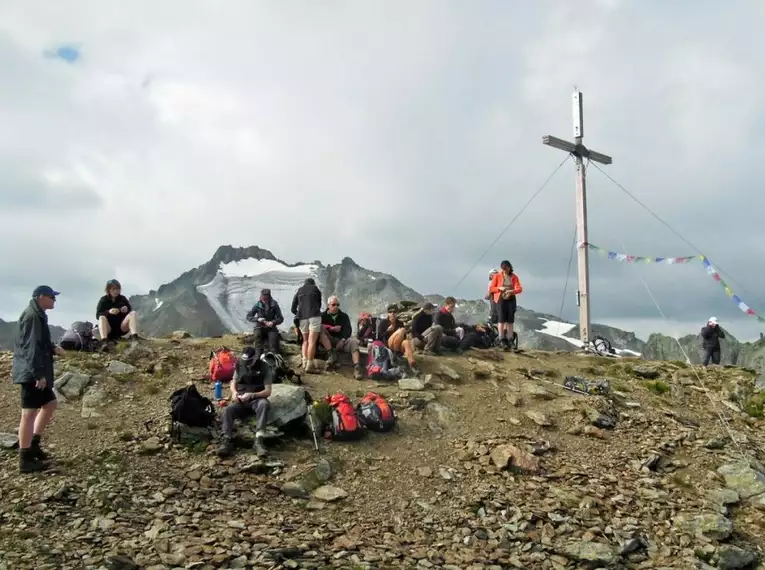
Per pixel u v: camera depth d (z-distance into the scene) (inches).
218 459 393.4
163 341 593.9
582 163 836.0
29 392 350.0
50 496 328.8
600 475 433.7
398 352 583.8
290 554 309.7
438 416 491.8
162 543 304.0
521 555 346.0
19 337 353.1
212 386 500.4
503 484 410.0
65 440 395.9
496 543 353.1
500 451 436.1
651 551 365.1
